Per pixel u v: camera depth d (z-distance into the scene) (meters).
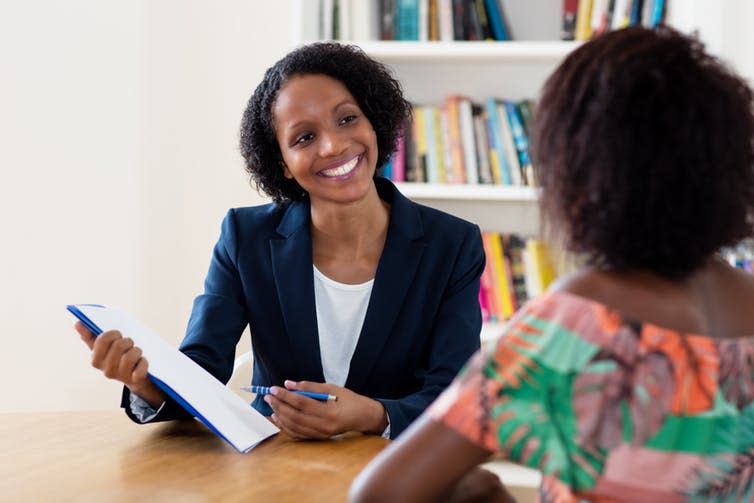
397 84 1.92
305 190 1.92
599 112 0.87
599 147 0.87
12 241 2.78
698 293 0.90
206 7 3.12
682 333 0.86
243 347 3.06
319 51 1.81
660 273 0.89
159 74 3.09
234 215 1.93
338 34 2.80
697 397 0.84
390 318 1.78
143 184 3.05
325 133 1.75
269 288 1.84
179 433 1.52
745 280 0.94
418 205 1.90
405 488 0.86
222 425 1.42
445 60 2.96
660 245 0.88
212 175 3.16
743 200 0.90
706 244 0.89
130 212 3.02
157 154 3.09
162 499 1.18
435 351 1.77
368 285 1.82
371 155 1.79
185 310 3.17
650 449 0.84
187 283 3.17
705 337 0.86
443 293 1.83
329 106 1.75
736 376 0.86
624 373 0.84
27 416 1.64
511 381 0.85
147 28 3.04
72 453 1.39
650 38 0.90
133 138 3.01
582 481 0.84
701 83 0.87
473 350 1.78
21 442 1.46
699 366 0.85
